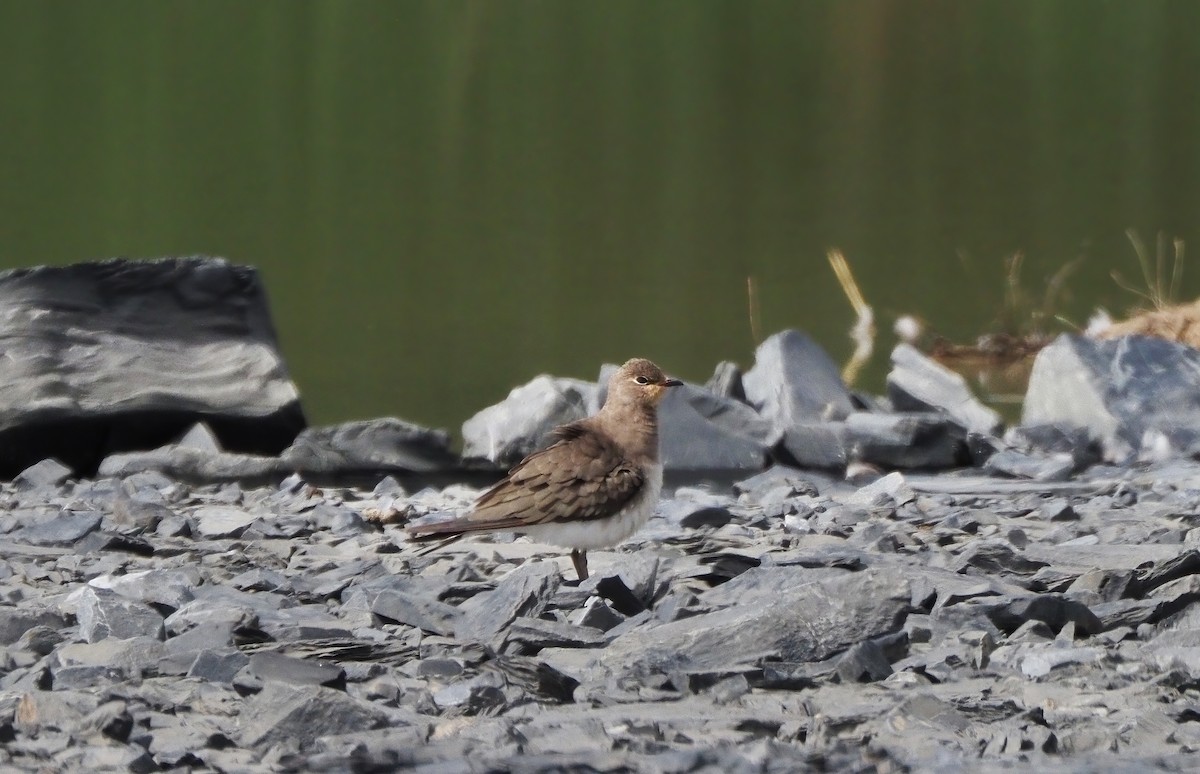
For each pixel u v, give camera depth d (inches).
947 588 340.8
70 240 1513.3
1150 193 1653.5
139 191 1721.2
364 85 2090.3
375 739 254.1
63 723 258.2
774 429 666.8
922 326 1071.6
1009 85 2066.9
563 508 361.4
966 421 712.4
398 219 1642.5
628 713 270.7
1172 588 332.5
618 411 379.6
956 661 297.7
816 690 284.7
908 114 1993.1
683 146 1920.5
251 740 253.3
